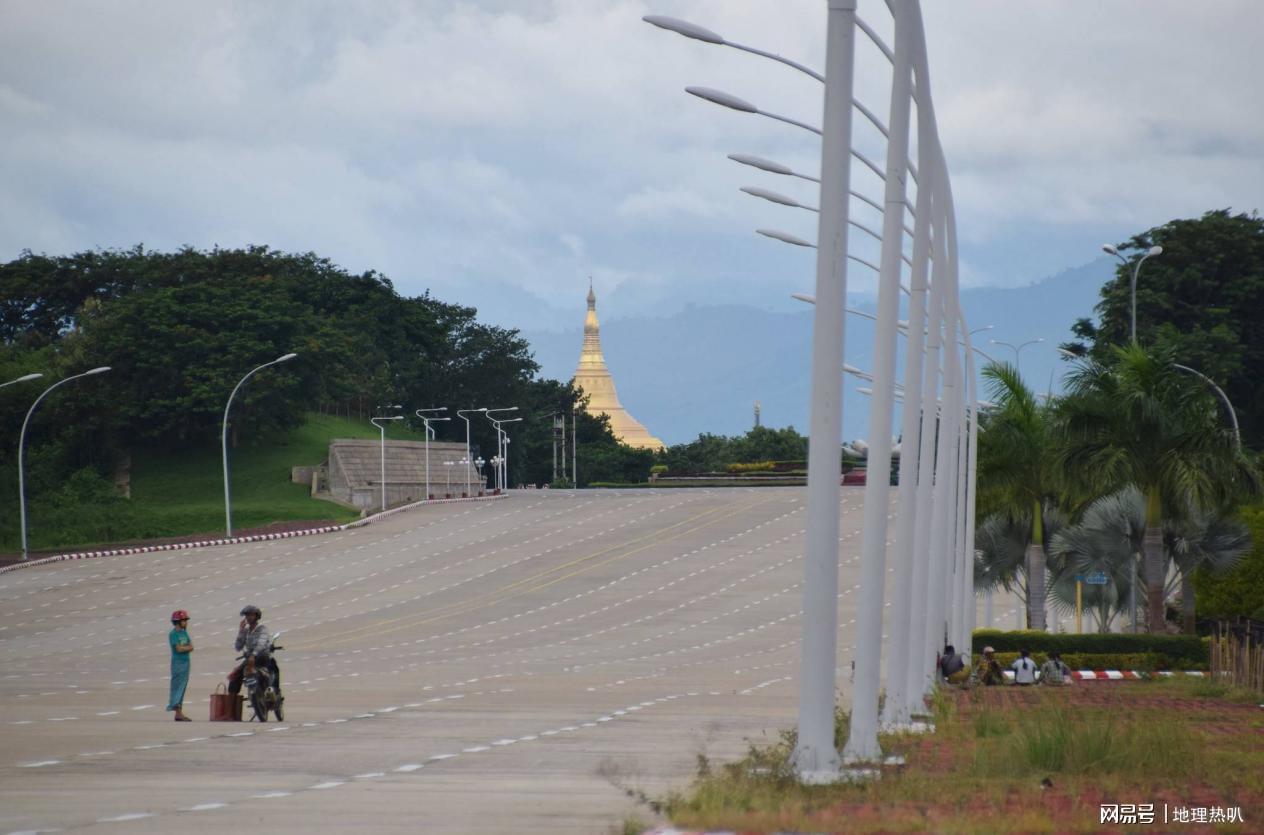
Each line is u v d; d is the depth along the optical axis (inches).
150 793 1907.0
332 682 4995.1
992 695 4325.8
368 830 1566.2
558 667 5925.2
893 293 2438.5
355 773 2154.3
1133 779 2006.6
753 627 7834.6
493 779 2069.4
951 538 5093.5
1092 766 2081.7
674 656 6594.5
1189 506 5777.6
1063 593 7288.4
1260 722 3223.4
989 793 1824.6
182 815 1691.7
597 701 3993.6
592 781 2047.2
